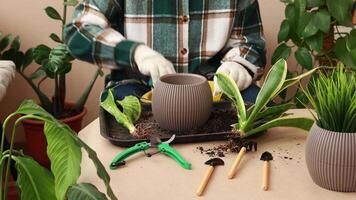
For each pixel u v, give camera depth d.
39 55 2.61
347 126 1.11
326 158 1.10
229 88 1.43
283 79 1.33
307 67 2.41
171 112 1.33
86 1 1.99
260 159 1.25
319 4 2.41
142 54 1.75
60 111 2.79
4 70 2.33
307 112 1.48
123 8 1.99
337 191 1.12
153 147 1.29
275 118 1.37
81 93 3.04
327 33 2.41
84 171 1.19
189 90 1.33
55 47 2.64
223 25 2.01
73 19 1.99
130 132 1.36
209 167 1.20
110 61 1.85
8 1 2.83
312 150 1.13
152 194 1.10
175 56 2.01
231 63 1.75
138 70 1.77
